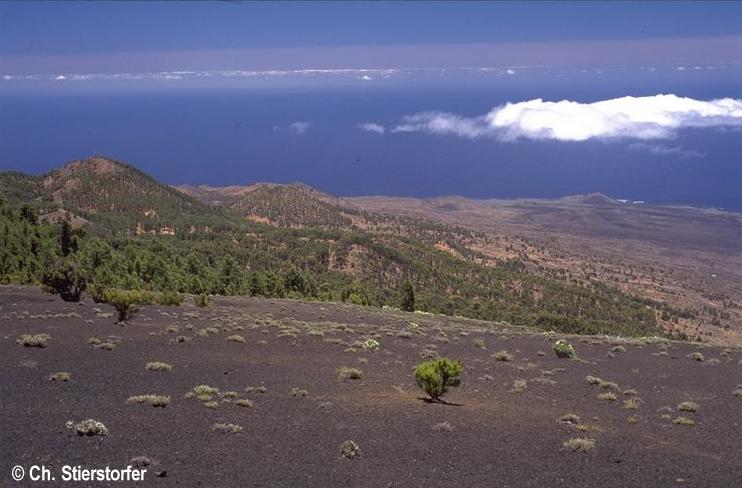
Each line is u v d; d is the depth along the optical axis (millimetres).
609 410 19531
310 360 25328
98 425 13891
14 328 27250
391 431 15766
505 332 42688
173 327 29828
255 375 21703
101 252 66625
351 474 12711
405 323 44625
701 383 24922
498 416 17875
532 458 14328
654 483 13188
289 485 11906
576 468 13828
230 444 13969
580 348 33906
